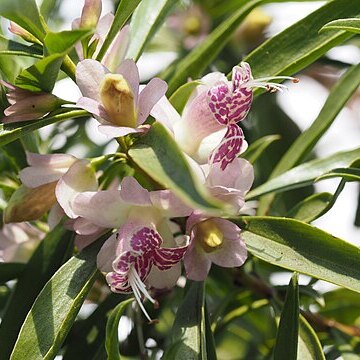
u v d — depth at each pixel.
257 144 0.48
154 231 0.38
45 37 0.37
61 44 0.37
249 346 0.52
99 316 0.44
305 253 0.39
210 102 0.39
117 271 0.38
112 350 0.37
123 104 0.38
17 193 0.41
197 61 0.45
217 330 0.48
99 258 0.39
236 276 0.47
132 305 0.47
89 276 0.39
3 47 0.40
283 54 0.43
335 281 0.38
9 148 0.45
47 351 0.39
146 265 0.38
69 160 0.40
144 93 0.38
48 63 0.38
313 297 0.43
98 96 0.39
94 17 0.40
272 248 0.40
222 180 0.39
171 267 0.39
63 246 0.43
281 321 0.40
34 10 0.38
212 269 0.48
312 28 0.43
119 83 0.38
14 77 0.44
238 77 0.39
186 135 0.39
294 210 0.44
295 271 0.39
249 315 0.52
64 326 0.38
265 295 0.47
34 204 0.41
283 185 0.45
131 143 0.39
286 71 0.43
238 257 0.39
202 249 0.39
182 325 0.40
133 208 0.39
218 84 0.39
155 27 0.44
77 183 0.40
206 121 0.39
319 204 0.44
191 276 0.39
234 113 0.39
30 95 0.39
